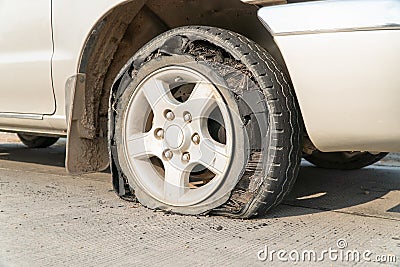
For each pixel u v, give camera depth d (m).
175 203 1.84
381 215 1.92
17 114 2.46
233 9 2.05
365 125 1.56
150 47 1.92
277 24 1.61
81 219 1.74
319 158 3.24
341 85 1.54
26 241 1.49
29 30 2.30
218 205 1.77
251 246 1.47
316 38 1.55
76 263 1.31
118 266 1.29
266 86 1.67
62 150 4.34
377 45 1.47
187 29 1.85
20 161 3.49
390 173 3.19
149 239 1.52
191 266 1.29
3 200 2.04
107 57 2.20
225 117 1.75
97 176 2.76
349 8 1.51
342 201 2.20
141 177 1.94
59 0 2.17
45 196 2.14
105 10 2.00
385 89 1.49
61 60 2.18
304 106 1.63
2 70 2.42
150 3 2.09
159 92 1.89
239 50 1.73
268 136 1.67
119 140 2.01
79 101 2.16
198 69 1.80
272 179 1.66
